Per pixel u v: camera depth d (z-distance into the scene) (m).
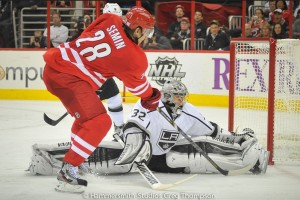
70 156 6.33
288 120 9.59
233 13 17.67
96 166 7.15
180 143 7.29
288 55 9.24
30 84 16.80
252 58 10.44
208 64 15.70
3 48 16.83
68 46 6.49
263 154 7.41
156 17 17.28
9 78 16.83
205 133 7.41
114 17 6.51
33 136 10.80
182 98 7.12
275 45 8.16
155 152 7.12
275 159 8.50
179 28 16.52
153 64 16.08
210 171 7.40
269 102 8.18
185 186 6.82
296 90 9.41
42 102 16.27
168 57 15.97
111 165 7.16
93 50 6.39
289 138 9.68
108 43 6.36
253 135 7.57
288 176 7.48
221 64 15.55
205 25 16.61
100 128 6.29
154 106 6.79
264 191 6.67
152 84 16.12
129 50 6.35
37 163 7.20
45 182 6.96
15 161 8.41
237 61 10.40
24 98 16.83
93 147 6.32
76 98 6.31
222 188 6.77
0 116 13.45
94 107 6.31
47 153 7.24
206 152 7.27
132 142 6.80
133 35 6.39
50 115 13.70
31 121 12.71
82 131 6.31
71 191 6.45
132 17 6.34
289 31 15.92
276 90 9.57
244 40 8.62
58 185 6.54
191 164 7.27
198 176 7.32
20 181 7.02
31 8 17.53
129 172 7.47
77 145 6.30
